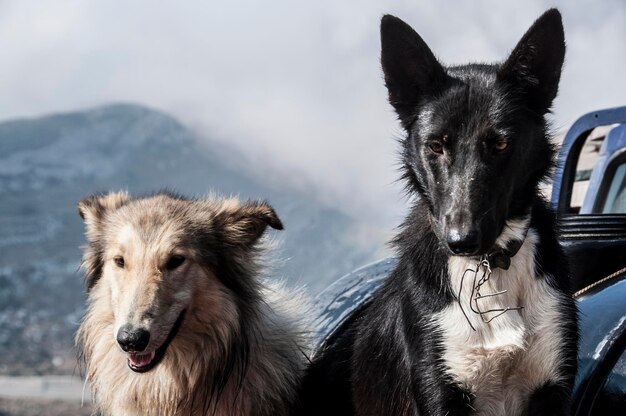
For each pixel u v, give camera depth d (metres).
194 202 2.37
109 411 2.37
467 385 2.04
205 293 2.30
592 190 2.69
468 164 2.02
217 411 2.33
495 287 2.05
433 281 2.07
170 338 2.27
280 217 2.46
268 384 2.35
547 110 2.07
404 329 2.10
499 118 2.03
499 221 2.02
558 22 2.06
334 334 2.38
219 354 2.32
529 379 2.04
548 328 2.04
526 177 2.05
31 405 54.53
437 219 2.04
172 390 2.33
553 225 2.11
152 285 2.25
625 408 2.12
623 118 2.58
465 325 2.04
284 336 2.40
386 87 2.12
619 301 2.19
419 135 2.07
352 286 2.49
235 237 2.34
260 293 2.39
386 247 2.40
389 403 2.12
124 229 2.29
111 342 2.34
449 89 2.07
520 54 2.06
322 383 2.30
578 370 2.13
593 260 2.30
